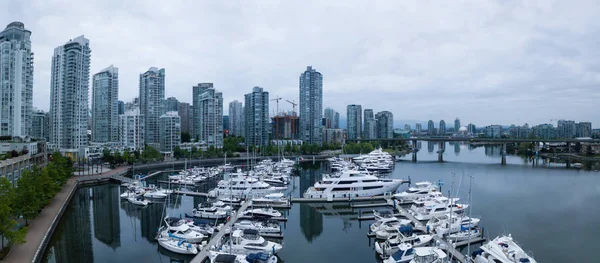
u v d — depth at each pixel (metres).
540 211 100.81
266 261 60.31
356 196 114.50
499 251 58.22
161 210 104.88
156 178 172.50
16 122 170.75
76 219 94.88
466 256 61.97
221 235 75.19
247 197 112.62
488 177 169.88
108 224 90.38
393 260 59.59
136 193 119.81
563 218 93.44
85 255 69.38
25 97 174.12
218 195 118.69
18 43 172.38
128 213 101.56
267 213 92.25
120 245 75.00
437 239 70.88
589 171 192.88
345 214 99.56
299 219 94.31
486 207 105.62
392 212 98.31
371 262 65.50
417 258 58.12
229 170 195.75
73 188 129.50
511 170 198.38
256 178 141.88
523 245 73.19
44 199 92.69
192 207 108.19
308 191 117.31
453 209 93.25
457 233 72.56
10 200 69.19
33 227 76.50
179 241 69.81
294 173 190.75
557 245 73.25
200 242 72.81
